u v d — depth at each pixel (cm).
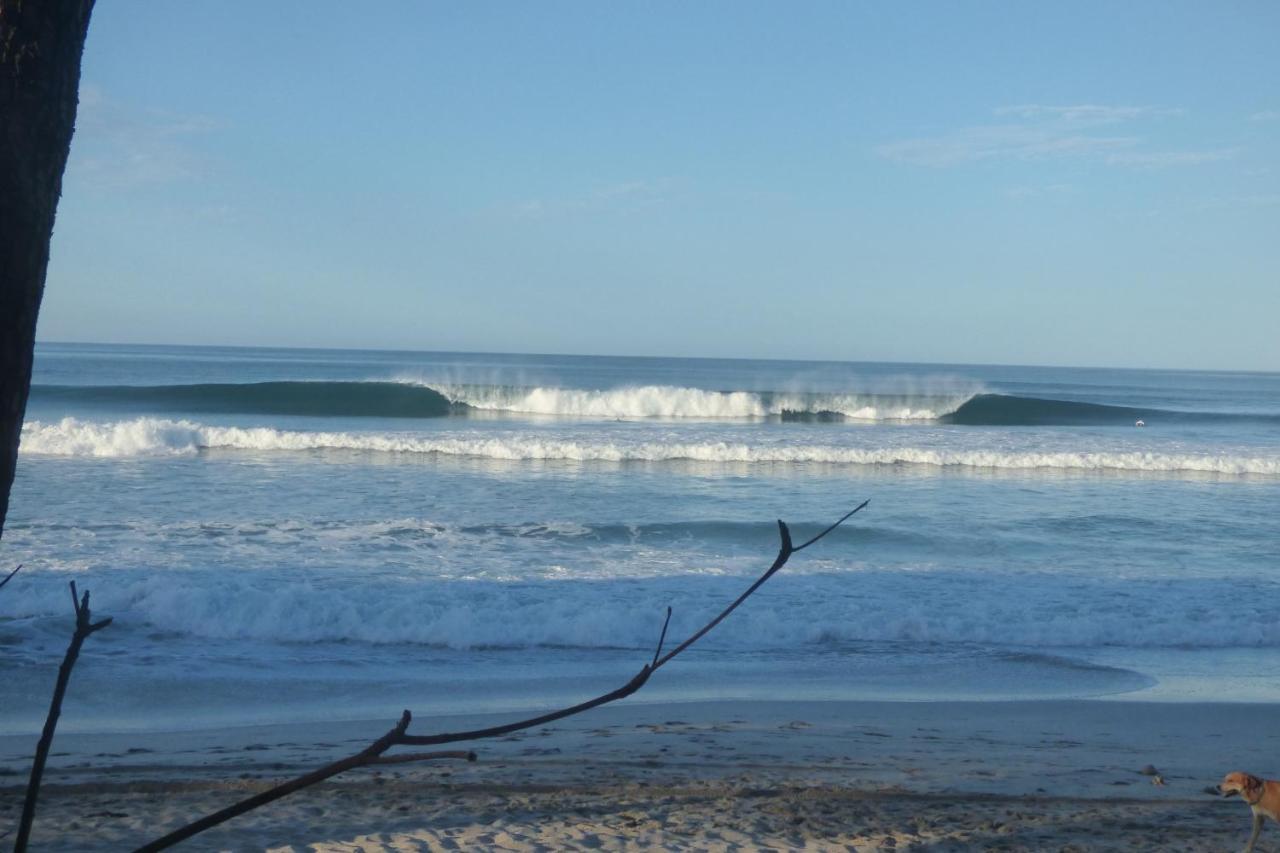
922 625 1089
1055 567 1407
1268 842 520
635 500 1842
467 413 3606
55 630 973
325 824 525
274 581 1167
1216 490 2159
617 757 687
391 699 845
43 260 177
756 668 963
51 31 177
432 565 1286
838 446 2606
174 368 7894
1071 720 820
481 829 521
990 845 510
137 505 1645
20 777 612
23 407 174
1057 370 19412
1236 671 982
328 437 2445
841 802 580
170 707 802
